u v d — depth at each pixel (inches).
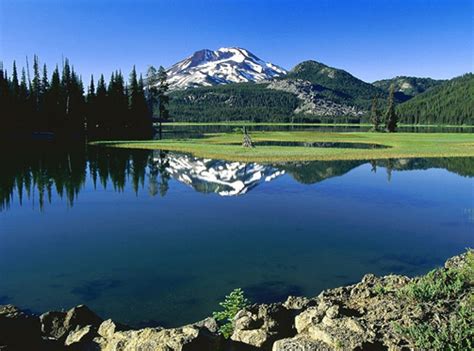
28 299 578.6
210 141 3250.5
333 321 360.5
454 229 931.3
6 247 802.8
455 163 2050.9
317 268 693.3
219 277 652.1
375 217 1034.1
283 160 2069.4
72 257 745.6
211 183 1518.2
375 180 1577.3
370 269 689.6
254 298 579.8
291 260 728.3
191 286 617.9
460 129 6466.5
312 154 2222.0
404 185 1481.3
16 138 3321.9
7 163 2023.9
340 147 2824.8
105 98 4062.5
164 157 2246.6
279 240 841.5
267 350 370.3
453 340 324.2
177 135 4239.7
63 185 1480.1
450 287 410.0
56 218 1026.1
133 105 4271.7
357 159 2148.1
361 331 341.1
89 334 406.0
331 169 1834.4
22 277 655.8
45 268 693.9
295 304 464.1
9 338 349.7
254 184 1489.9
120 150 2635.3
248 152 2313.0
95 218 1025.5
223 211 1095.6
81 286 620.4
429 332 331.0
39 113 3782.0
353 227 941.8
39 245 815.1
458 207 1143.0
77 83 4121.6
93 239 852.0
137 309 548.4
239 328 394.9
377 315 381.7
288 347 338.3
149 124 4480.8
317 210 1109.7
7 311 385.1
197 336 348.8
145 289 608.7
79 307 446.3
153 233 892.6
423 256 757.3
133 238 858.1
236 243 824.3
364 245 812.6
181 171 1785.2
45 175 1690.5
